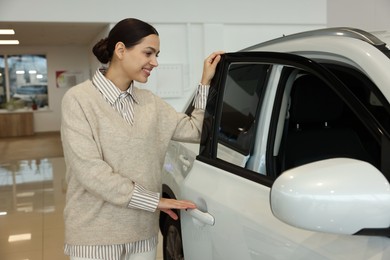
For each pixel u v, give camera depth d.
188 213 1.73
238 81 1.66
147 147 1.65
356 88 1.34
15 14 7.34
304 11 8.59
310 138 1.69
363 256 0.97
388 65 1.06
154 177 1.70
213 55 1.83
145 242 1.74
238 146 1.59
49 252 3.61
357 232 0.88
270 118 1.51
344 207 0.85
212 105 1.79
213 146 1.74
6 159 9.02
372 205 0.86
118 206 1.63
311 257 1.09
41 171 7.43
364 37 1.19
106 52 1.64
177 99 8.14
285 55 1.37
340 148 1.72
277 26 8.66
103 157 1.59
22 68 14.76
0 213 4.80
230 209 1.44
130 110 1.66
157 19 7.84
